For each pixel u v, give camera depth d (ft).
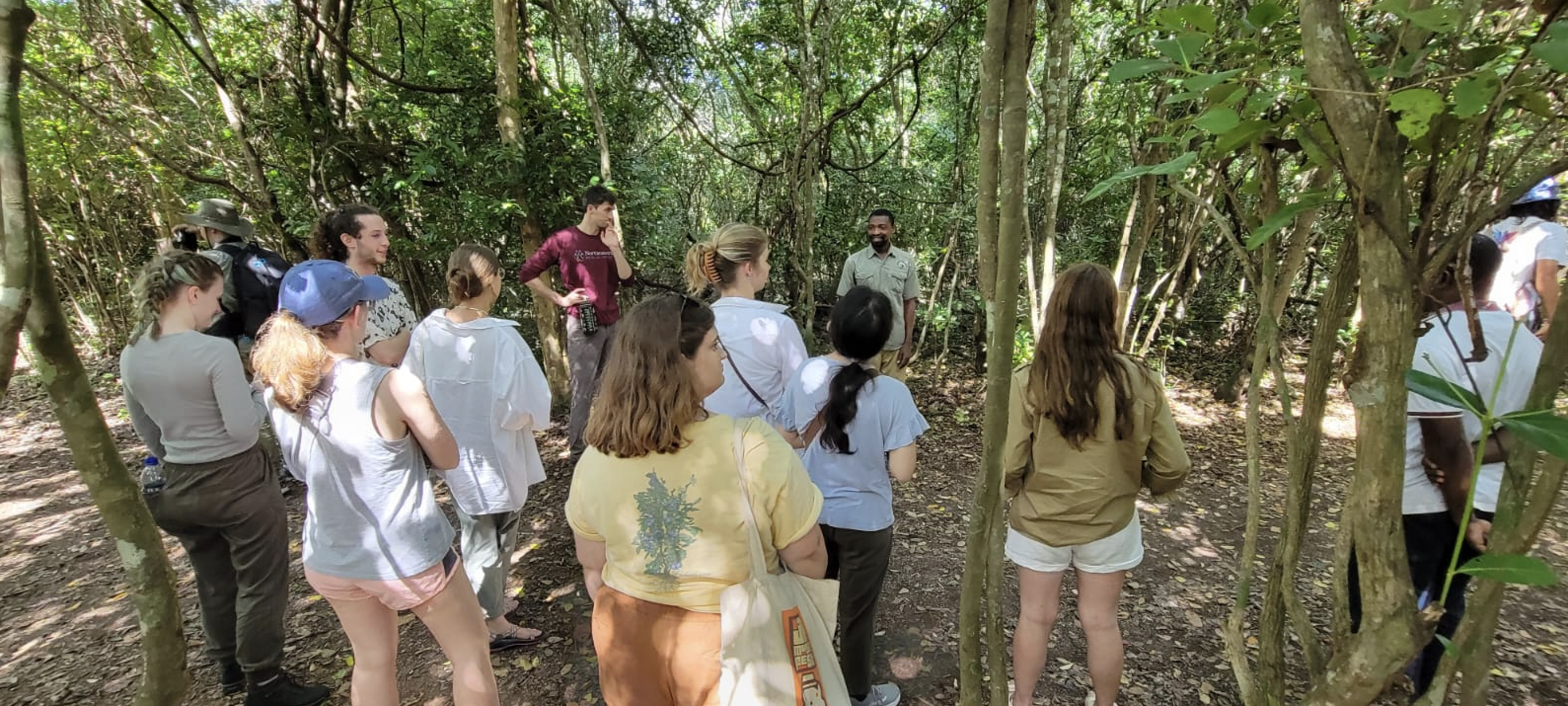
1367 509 2.77
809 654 4.53
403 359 9.34
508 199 16.57
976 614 4.01
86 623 10.01
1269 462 15.16
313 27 16.34
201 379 6.84
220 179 16.65
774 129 21.48
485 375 8.11
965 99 22.45
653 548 4.62
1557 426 2.46
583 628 9.50
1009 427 6.51
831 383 6.54
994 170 3.32
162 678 3.32
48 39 18.30
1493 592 3.06
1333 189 3.54
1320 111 2.85
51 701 8.36
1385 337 2.60
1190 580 10.52
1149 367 6.13
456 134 17.07
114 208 27.55
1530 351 5.59
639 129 21.11
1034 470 6.56
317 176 16.66
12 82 2.56
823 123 19.19
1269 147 3.24
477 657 6.57
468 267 8.16
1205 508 13.02
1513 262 8.93
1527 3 2.95
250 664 7.72
